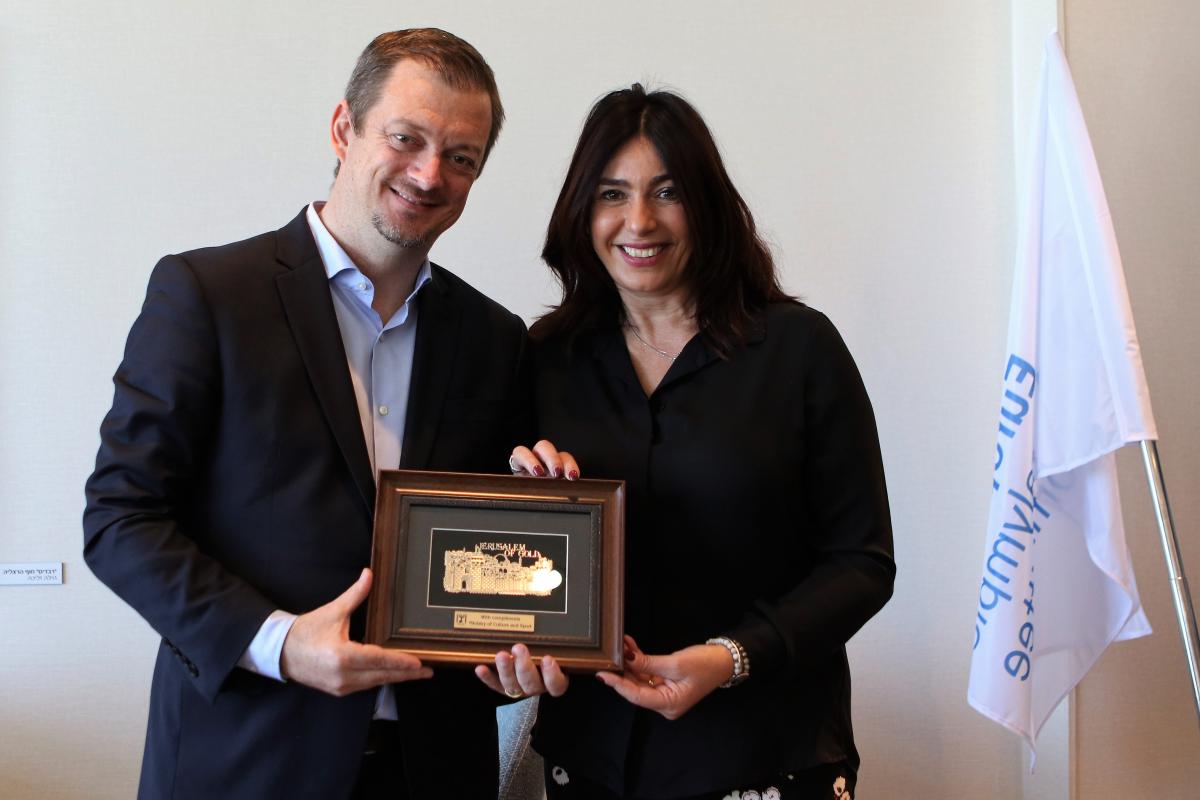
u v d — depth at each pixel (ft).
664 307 5.38
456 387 5.26
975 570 8.55
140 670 8.00
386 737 4.90
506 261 8.40
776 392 5.09
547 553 4.72
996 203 8.63
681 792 4.79
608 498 4.80
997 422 8.57
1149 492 8.29
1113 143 8.32
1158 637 8.28
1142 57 8.40
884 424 8.56
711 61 8.61
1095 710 8.21
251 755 4.59
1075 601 7.21
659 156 5.10
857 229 8.59
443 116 4.85
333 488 4.76
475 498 4.75
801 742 4.89
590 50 8.54
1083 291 7.07
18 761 7.89
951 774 8.46
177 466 4.62
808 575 5.14
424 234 5.01
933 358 8.57
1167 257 8.38
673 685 4.55
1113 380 6.85
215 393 4.71
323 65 8.36
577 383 5.42
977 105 8.67
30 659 7.93
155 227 8.16
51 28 8.13
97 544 4.50
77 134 8.11
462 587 4.64
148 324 4.74
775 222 8.57
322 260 5.12
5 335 8.01
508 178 8.42
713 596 4.97
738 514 4.94
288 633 4.31
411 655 4.45
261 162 8.27
